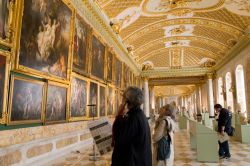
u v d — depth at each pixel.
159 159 4.82
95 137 3.99
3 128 5.79
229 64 23.03
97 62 13.41
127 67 22.94
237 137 13.80
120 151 2.80
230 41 20.20
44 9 7.81
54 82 8.33
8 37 6.02
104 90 14.54
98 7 12.84
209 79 29.91
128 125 2.75
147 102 31.09
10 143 5.89
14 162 5.95
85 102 11.31
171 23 19.58
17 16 6.38
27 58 6.80
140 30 19.75
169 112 5.16
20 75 6.54
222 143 8.85
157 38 23.11
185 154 9.71
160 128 4.89
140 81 31.59
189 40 24.19
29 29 6.93
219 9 16.52
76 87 10.34
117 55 18.58
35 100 7.18
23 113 6.55
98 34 13.80
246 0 14.17
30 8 7.01
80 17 11.06
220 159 8.70
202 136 8.44
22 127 6.54
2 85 5.78
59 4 8.89
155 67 31.42
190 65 30.67
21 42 6.52
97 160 8.00
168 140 4.90
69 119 9.45
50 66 8.12
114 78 16.97
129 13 15.93
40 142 7.23
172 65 31.02
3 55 5.86
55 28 8.52
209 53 26.61
